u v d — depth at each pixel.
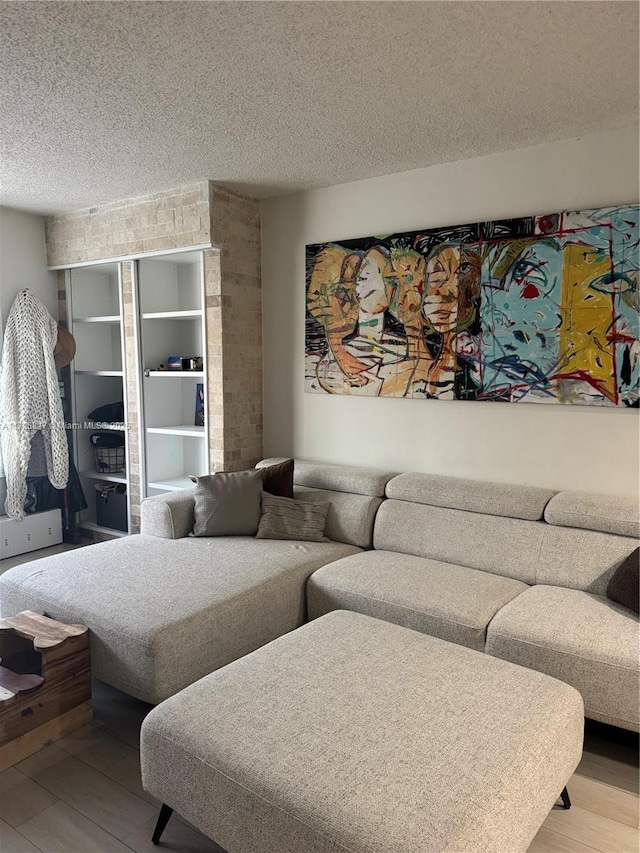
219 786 1.54
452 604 2.46
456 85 2.32
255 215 3.91
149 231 3.88
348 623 2.27
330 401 3.78
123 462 4.77
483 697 1.79
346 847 1.32
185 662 2.31
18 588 2.71
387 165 3.29
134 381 4.22
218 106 2.51
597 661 2.09
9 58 2.10
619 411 2.86
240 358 3.86
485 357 3.18
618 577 2.42
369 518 3.27
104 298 4.80
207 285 3.73
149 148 3.01
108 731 2.38
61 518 4.62
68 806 1.97
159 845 1.82
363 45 2.02
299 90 2.36
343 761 1.52
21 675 2.31
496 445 3.21
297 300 3.85
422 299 3.35
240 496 3.34
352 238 3.59
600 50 2.04
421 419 3.44
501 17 1.85
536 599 2.47
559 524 2.79
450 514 3.06
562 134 2.84
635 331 2.78
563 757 1.70
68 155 3.12
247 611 2.55
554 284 2.96
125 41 1.99
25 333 4.21
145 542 3.21
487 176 3.12
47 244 4.47
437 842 1.30
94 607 2.45
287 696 1.80
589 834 1.85
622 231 2.77
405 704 1.76
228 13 1.83
